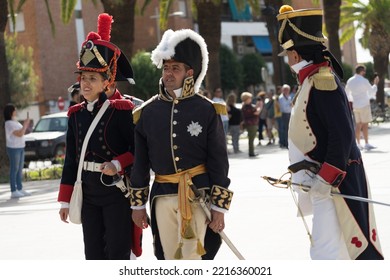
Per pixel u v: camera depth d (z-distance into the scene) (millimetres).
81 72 13648
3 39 47219
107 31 13867
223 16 136250
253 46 142750
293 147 11766
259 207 24672
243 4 63656
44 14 108688
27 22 108312
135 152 12430
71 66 111438
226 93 123812
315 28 11727
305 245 18406
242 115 49875
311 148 11477
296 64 11766
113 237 13477
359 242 11438
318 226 11547
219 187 11906
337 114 11109
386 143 48625
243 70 129125
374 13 97438
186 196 11812
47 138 61312
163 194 12039
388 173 31188
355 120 43969
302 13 11664
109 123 13555
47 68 108562
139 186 12391
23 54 99938
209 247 12359
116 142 13562
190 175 11953
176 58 11930
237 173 36875
